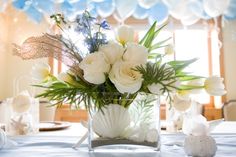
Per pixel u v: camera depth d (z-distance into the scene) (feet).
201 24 13.41
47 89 3.77
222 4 10.71
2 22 13.34
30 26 13.07
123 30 3.82
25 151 4.12
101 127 3.74
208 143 3.77
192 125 3.94
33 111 5.54
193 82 3.82
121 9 10.79
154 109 3.78
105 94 3.69
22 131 5.31
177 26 12.88
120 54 3.60
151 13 11.07
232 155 3.90
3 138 4.26
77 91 3.67
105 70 3.53
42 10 10.49
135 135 3.75
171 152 4.06
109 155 3.72
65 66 3.76
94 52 3.63
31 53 3.73
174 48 3.95
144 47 3.63
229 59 13.79
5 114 5.54
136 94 3.71
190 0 10.81
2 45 13.51
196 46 13.57
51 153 4.02
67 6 10.32
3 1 11.21
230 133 5.36
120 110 3.73
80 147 4.33
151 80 3.53
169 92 3.73
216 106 13.41
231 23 12.35
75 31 3.73
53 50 3.72
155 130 3.78
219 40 13.61
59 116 12.16
